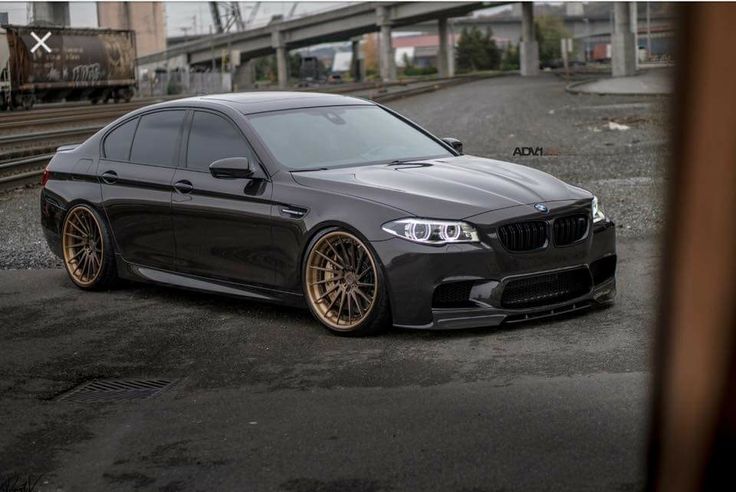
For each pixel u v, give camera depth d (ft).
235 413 13.01
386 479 10.03
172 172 20.95
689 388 4.52
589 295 17.47
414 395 13.19
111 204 22.29
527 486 9.50
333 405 13.03
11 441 12.44
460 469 10.14
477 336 16.43
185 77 290.35
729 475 4.55
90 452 11.78
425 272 16.28
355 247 17.20
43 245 30.60
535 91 160.35
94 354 17.12
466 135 72.43
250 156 19.43
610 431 10.98
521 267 16.49
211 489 10.17
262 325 18.65
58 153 24.62
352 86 250.98
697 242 4.32
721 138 4.16
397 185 17.48
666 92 4.33
